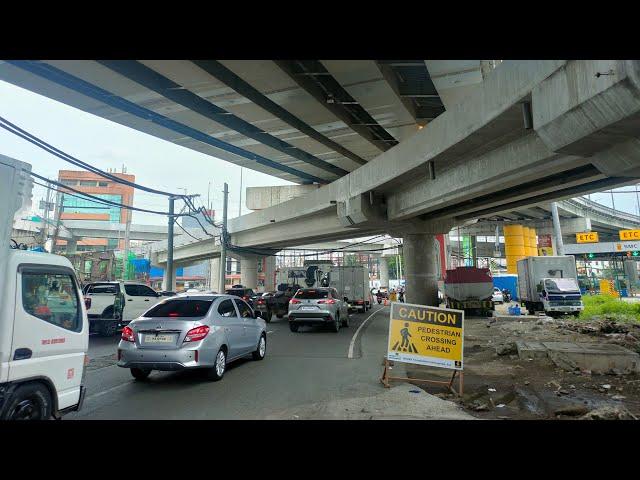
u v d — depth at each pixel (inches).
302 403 258.4
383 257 2795.3
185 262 2206.0
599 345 410.3
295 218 1110.4
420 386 308.8
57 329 185.0
